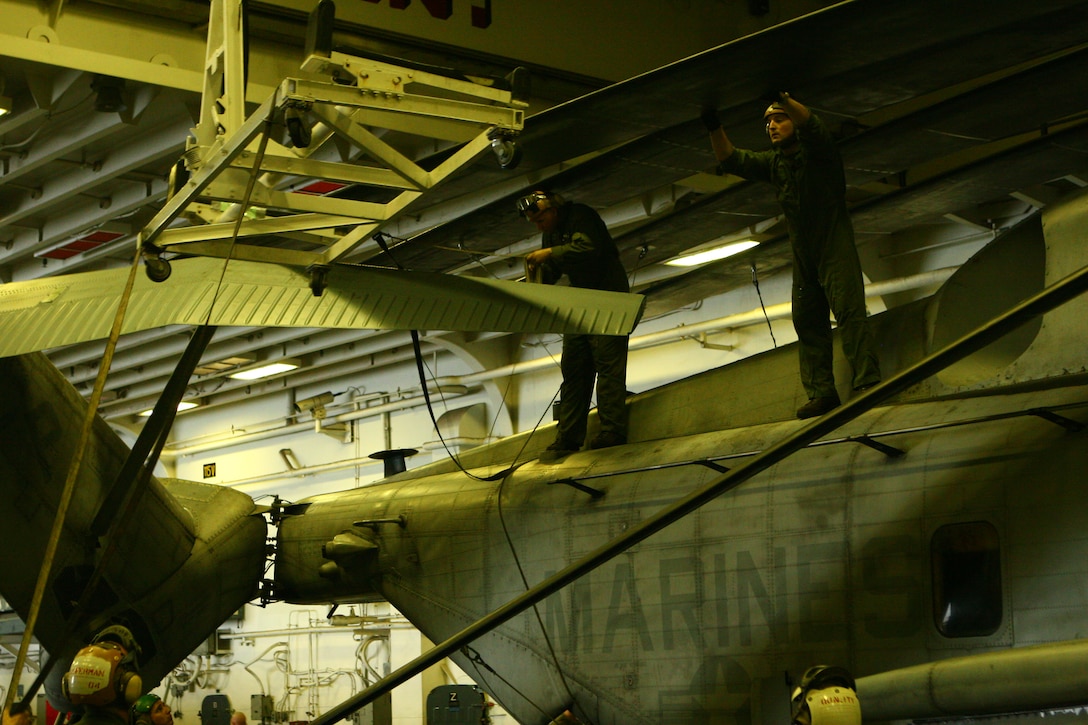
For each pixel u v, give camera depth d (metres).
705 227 8.89
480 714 14.15
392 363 19.09
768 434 6.18
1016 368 5.52
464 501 7.80
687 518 6.15
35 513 7.12
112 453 7.52
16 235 13.17
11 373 6.77
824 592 5.45
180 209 4.06
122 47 8.21
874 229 9.74
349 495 9.20
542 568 6.95
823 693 3.44
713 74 5.84
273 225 4.35
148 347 17.64
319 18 3.46
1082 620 4.52
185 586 8.47
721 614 5.89
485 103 3.81
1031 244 6.15
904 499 5.25
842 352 6.52
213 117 4.04
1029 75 6.42
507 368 16.72
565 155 6.91
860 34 5.46
